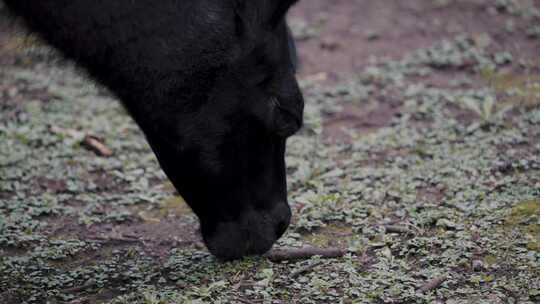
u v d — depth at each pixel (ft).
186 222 28.37
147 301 22.36
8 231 27.32
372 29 45.29
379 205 27.91
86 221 28.37
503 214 26.17
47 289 23.93
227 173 22.95
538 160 29.78
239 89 22.06
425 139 33.06
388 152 32.53
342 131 35.29
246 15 21.63
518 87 37.91
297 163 31.60
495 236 24.88
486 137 32.68
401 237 25.64
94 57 21.84
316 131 34.78
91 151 34.01
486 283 22.70
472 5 46.32
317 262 24.18
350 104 37.88
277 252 24.64
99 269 24.93
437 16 45.91
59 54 22.34
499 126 33.53
